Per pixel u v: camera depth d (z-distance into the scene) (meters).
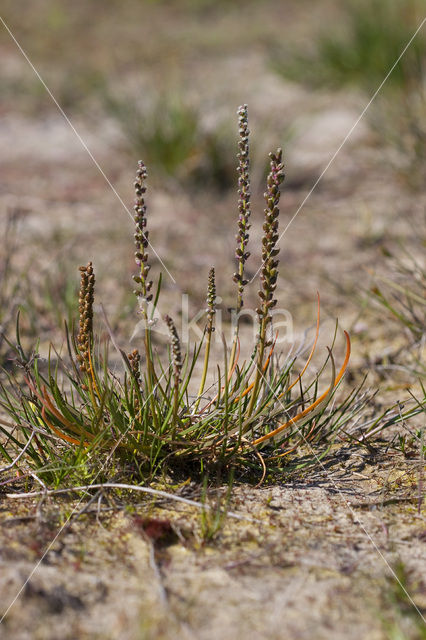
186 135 5.61
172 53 9.33
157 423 2.22
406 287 3.39
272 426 2.47
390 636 1.62
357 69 7.21
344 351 3.32
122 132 6.22
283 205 5.30
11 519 2.01
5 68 8.74
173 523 2.01
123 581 1.79
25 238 4.64
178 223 5.05
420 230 4.55
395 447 2.49
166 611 1.68
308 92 7.60
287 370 2.48
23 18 10.78
